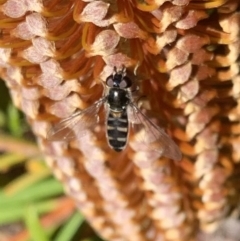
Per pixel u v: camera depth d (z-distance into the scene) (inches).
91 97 3.1
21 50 2.8
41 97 3.1
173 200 3.7
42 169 5.1
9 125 5.2
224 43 2.8
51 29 2.7
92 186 3.8
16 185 5.0
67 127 3.2
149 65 2.9
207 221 4.0
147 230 4.1
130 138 3.3
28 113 3.2
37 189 4.9
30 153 5.1
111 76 2.9
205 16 2.7
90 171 3.6
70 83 2.9
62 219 5.0
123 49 2.8
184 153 3.4
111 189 3.7
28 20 2.6
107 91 3.1
